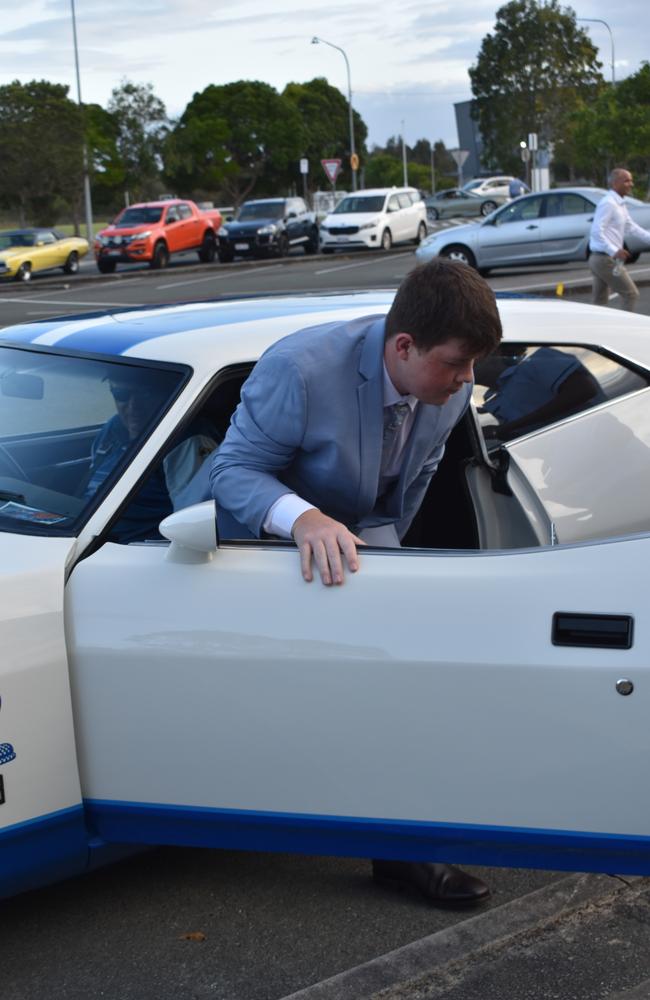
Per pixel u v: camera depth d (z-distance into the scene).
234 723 2.38
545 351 3.26
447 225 45.81
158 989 2.54
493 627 2.28
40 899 2.87
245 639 2.35
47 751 2.40
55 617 2.39
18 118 41.78
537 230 20.39
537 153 39.94
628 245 19.33
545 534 3.07
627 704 2.25
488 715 2.29
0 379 2.96
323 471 2.47
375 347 2.43
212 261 31.67
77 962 2.63
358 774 2.36
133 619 2.40
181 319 3.05
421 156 134.62
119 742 2.44
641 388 3.32
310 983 2.57
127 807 2.48
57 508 2.57
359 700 2.32
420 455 2.61
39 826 2.43
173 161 52.19
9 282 27.81
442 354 2.29
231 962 2.63
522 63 67.81
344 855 2.45
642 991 2.48
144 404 2.66
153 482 2.65
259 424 2.43
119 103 49.25
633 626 2.24
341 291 3.63
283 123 59.34
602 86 68.44
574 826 2.32
